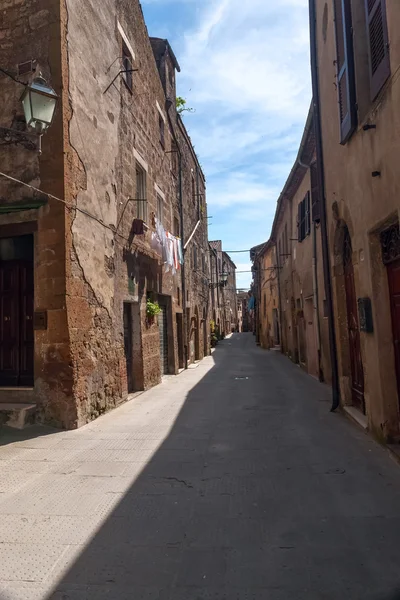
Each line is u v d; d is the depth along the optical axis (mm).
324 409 8203
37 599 2699
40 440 6230
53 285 6918
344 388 7812
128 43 10414
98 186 8266
